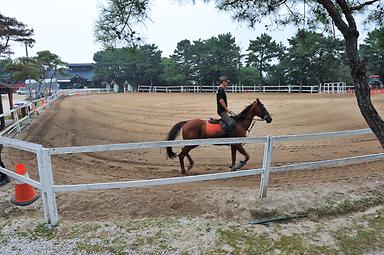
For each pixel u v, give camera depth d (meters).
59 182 7.14
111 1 5.53
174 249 4.44
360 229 4.97
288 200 5.67
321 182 6.66
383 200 5.92
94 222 5.20
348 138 11.34
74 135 12.99
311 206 5.53
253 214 5.32
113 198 5.96
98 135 12.96
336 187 6.34
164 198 5.88
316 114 16.91
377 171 7.51
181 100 28.48
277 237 4.72
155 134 13.12
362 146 10.23
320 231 4.90
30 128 14.67
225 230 4.89
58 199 5.95
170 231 4.88
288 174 7.47
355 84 4.86
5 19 24.16
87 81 76.81
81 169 8.25
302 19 6.45
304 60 42.31
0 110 14.17
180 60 54.72
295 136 5.85
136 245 4.54
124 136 12.72
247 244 4.54
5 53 26.73
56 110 22.53
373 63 38.50
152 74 57.41
